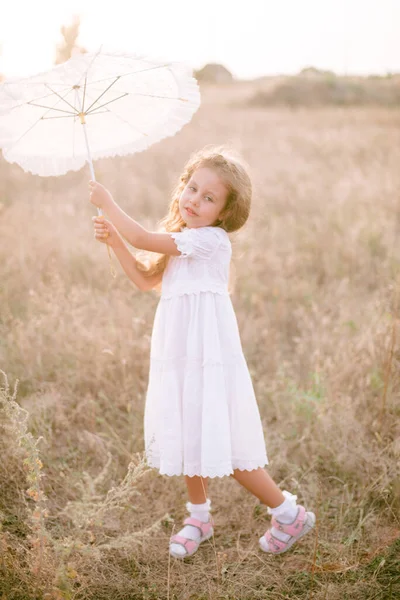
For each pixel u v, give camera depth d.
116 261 5.37
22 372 3.74
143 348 3.92
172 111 2.53
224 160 2.47
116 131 2.66
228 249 2.56
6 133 2.35
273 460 3.21
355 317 4.46
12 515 2.79
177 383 2.47
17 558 2.37
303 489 3.07
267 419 3.57
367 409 3.47
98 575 2.48
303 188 8.45
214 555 2.70
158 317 2.56
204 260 2.48
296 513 2.63
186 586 2.50
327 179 9.21
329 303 4.88
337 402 3.46
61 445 3.31
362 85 33.78
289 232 6.60
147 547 2.67
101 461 3.20
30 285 4.82
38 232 5.84
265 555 2.69
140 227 2.41
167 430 2.46
